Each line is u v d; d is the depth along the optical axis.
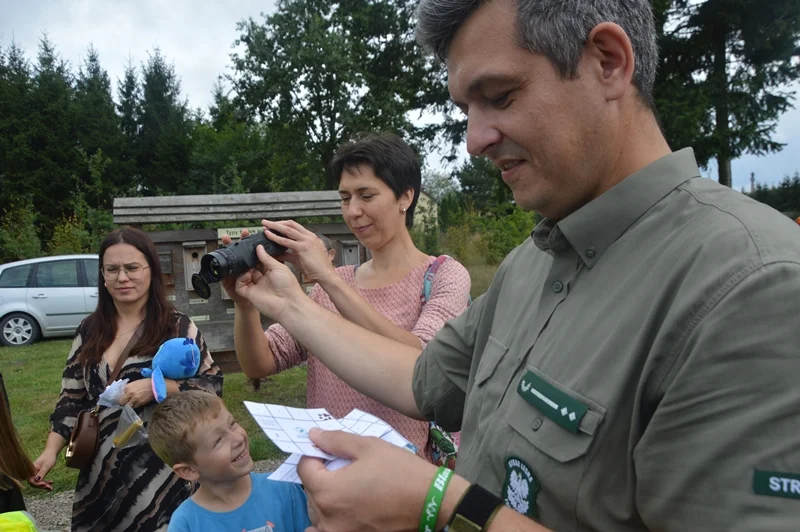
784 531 0.65
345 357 1.52
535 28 0.87
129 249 2.71
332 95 24.53
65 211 27.89
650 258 0.89
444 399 1.38
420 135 20.78
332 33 24.17
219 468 1.79
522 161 0.97
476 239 16.48
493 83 0.92
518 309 1.18
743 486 0.68
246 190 24.48
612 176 0.97
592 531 0.86
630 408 0.84
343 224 5.77
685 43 15.05
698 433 0.73
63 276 10.55
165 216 5.52
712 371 0.72
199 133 33.91
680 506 0.74
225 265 1.59
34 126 28.72
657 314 0.84
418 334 1.96
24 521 1.82
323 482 0.98
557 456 0.89
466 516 0.87
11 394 6.86
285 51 24.64
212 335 5.50
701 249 0.81
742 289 0.73
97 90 36.56
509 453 0.98
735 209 0.84
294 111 25.33
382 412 2.05
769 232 0.77
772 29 14.60
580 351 0.93
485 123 0.96
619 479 0.85
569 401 0.90
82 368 2.77
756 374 0.69
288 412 1.22
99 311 2.79
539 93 0.90
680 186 0.93
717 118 14.92
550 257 1.18
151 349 2.70
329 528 0.98
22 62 33.16
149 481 2.46
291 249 1.80
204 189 31.19
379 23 24.16
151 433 1.92
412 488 0.92
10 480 2.34
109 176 30.75
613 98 0.92
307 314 1.58
